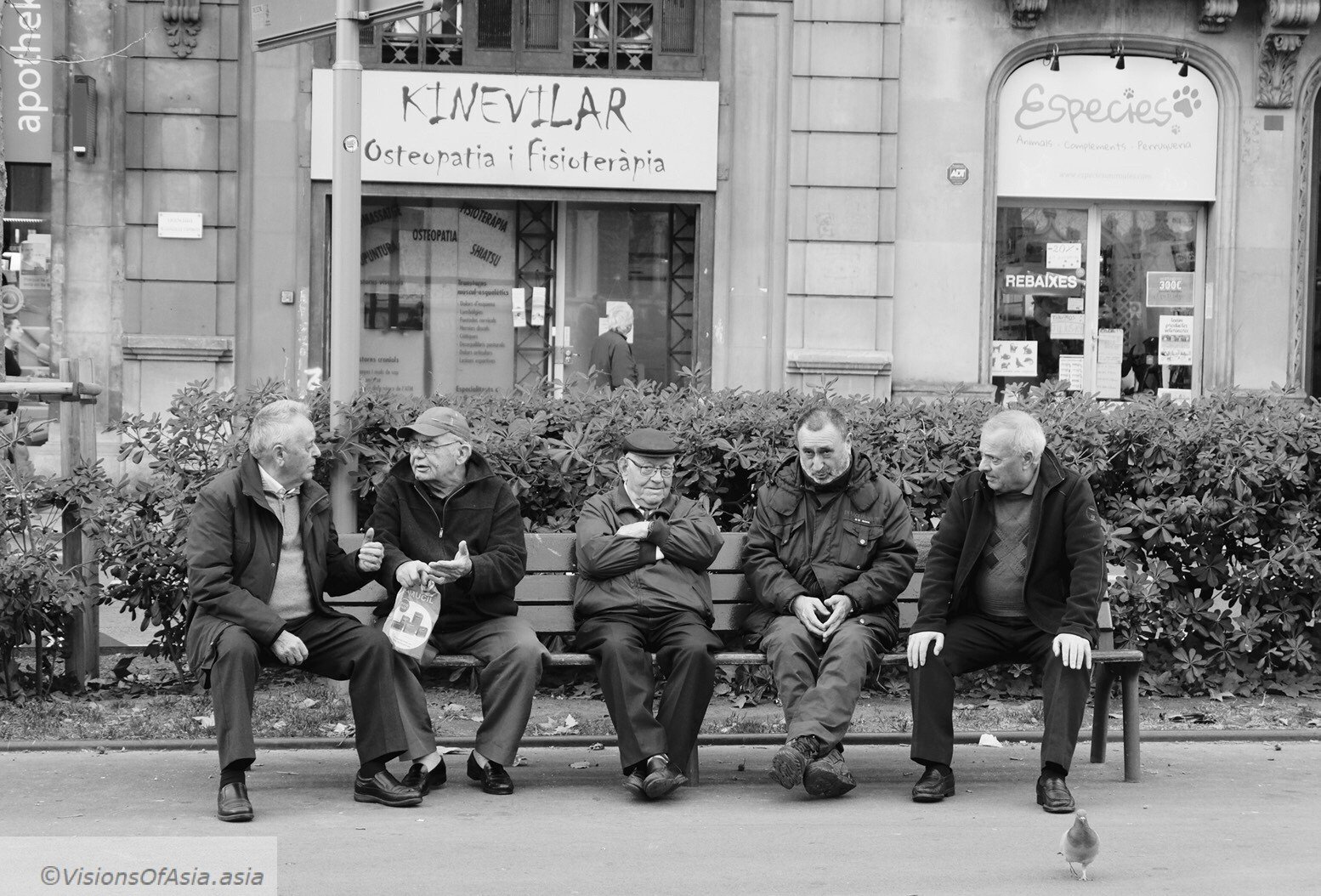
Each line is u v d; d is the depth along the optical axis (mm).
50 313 14570
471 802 5844
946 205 15039
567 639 6785
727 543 6691
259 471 5891
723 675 7656
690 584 6359
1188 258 15594
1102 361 15602
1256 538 7793
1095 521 6047
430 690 7660
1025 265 15523
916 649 6023
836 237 14828
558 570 6590
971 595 6254
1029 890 4754
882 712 7453
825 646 6277
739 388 8164
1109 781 6266
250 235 14500
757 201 14867
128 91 14375
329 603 6438
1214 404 7984
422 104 14609
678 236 15102
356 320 7367
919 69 14945
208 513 5797
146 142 14391
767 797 6000
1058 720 5812
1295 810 5781
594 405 7766
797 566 6426
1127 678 6301
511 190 14781
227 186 14438
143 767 6312
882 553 6430
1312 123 15523
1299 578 7707
